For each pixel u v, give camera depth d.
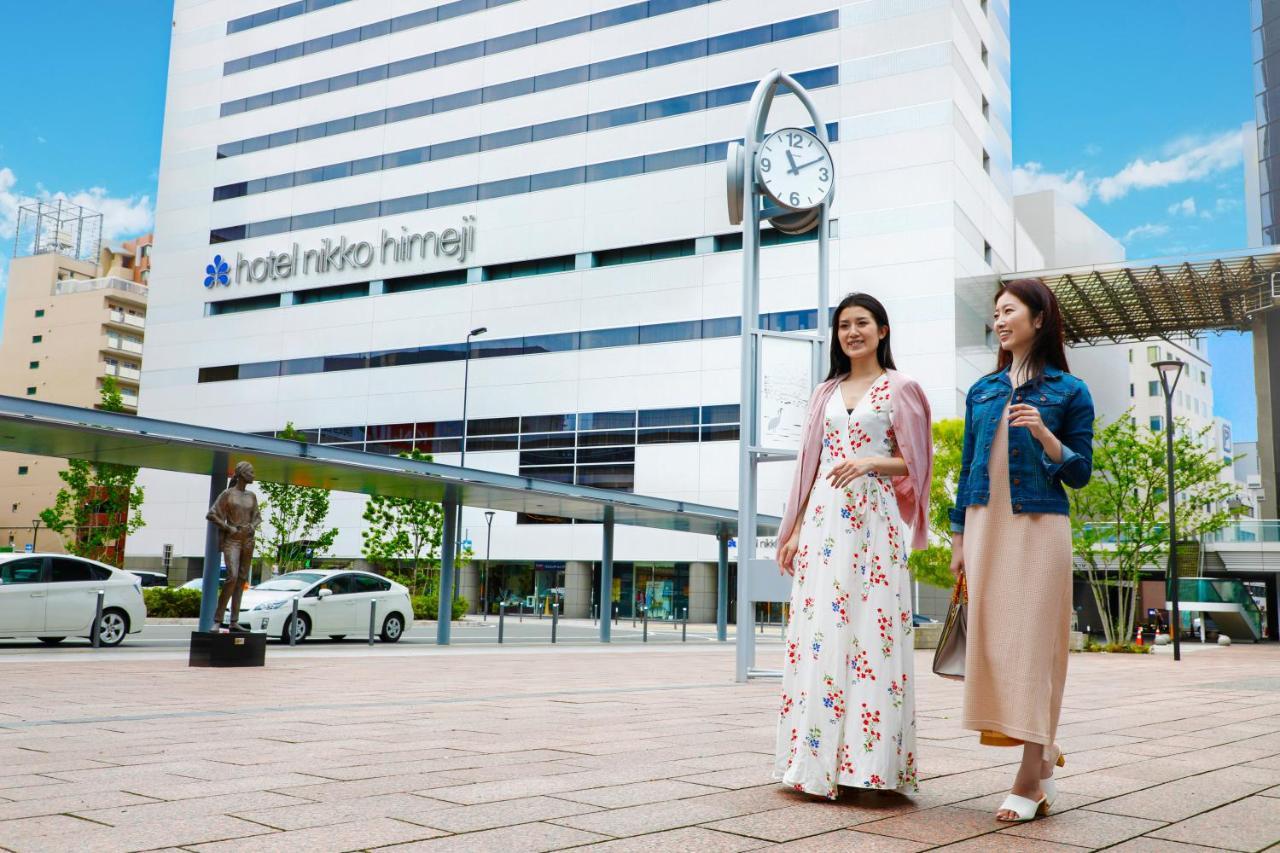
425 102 51.66
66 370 85.81
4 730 5.47
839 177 41.09
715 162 44.28
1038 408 3.50
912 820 3.35
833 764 3.65
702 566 43.22
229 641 11.50
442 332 49.31
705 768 4.35
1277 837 3.13
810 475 4.08
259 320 54.03
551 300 46.97
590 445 45.09
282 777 3.96
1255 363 45.84
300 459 16.84
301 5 55.84
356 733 5.44
